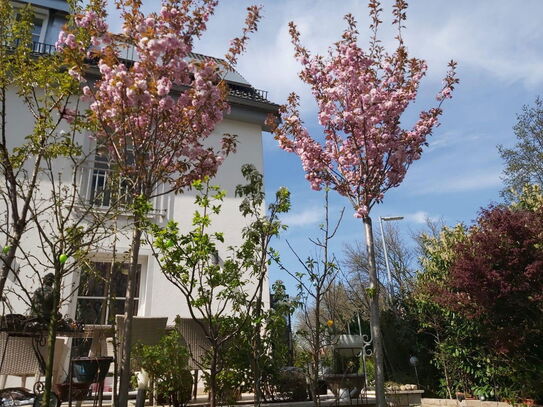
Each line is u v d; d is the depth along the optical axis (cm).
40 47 820
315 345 429
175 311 730
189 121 463
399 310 996
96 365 396
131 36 454
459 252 719
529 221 680
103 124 441
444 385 808
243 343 419
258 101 934
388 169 576
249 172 471
